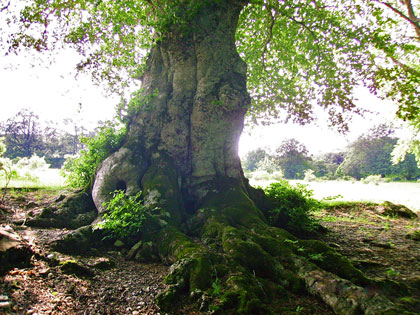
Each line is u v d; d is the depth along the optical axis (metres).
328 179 44.25
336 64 8.91
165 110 6.69
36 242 4.25
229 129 6.49
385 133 48.31
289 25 9.73
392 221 9.23
